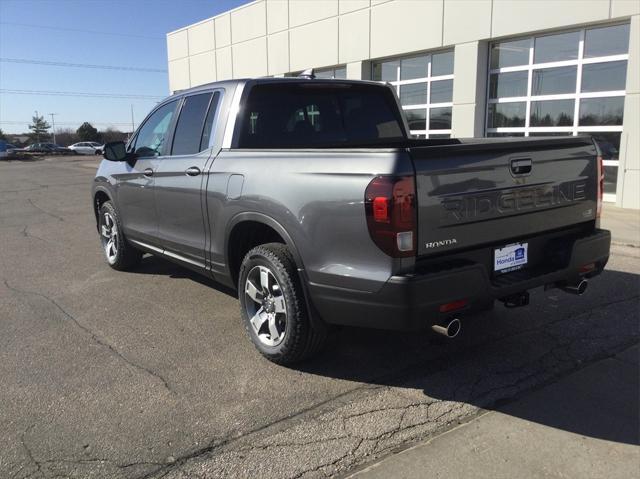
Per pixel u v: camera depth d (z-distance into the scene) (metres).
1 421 3.25
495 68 12.59
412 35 13.88
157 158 5.34
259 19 19.03
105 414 3.32
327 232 3.37
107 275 6.41
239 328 4.68
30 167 32.78
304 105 4.83
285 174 3.67
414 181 3.07
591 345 4.23
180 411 3.35
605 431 3.09
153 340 4.45
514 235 3.61
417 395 3.52
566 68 11.34
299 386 3.66
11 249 8.05
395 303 3.10
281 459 2.87
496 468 2.78
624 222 9.06
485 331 4.54
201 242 4.67
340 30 15.92
